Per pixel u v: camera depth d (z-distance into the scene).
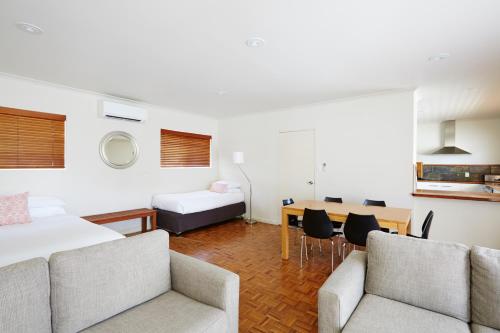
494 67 2.97
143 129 4.83
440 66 2.95
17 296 1.13
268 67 3.00
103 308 1.39
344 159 4.47
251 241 4.19
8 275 1.14
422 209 3.78
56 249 2.03
